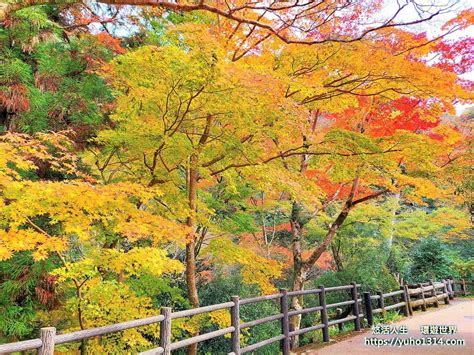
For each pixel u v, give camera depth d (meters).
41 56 7.47
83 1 7.55
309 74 7.26
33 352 5.80
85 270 4.69
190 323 6.50
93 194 4.44
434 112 8.06
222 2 6.88
